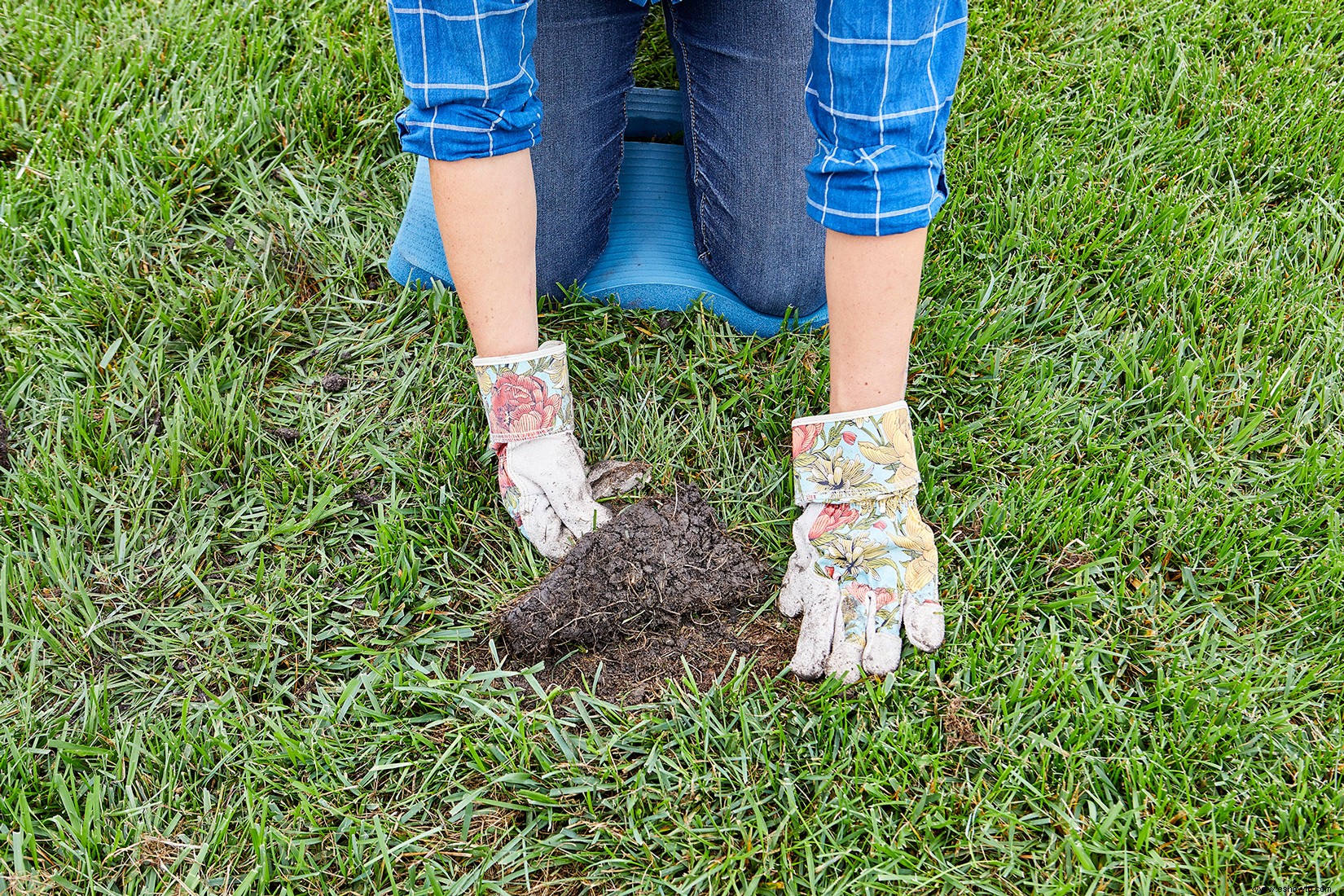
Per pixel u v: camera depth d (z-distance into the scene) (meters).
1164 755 1.46
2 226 2.03
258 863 1.36
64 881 1.34
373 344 1.94
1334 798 1.39
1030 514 1.70
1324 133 2.30
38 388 1.86
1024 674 1.49
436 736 1.50
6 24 2.46
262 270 2.02
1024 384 1.89
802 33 1.72
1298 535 1.69
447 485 1.74
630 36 1.86
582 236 1.96
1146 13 2.52
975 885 1.34
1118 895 1.34
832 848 1.38
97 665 1.56
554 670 1.56
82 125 2.26
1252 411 1.86
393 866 1.39
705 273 2.05
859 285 1.33
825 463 1.47
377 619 1.60
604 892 1.36
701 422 1.84
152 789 1.44
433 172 1.39
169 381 1.87
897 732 1.45
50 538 1.64
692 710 1.48
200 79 2.31
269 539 1.68
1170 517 1.67
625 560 1.58
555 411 1.59
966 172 2.21
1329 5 2.54
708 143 1.91
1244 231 2.12
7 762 1.43
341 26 2.45
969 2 2.49
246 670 1.53
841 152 1.27
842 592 1.52
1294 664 1.54
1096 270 2.05
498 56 1.31
